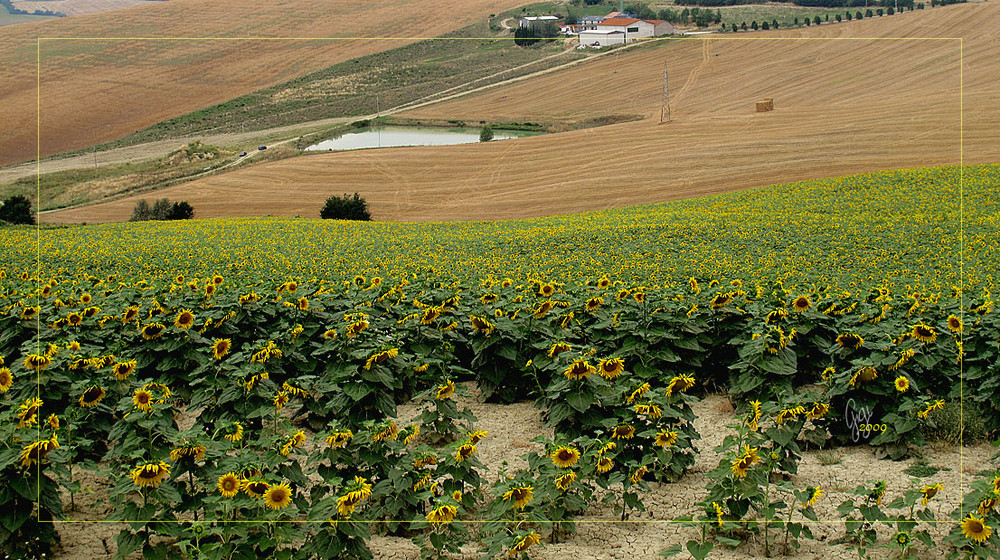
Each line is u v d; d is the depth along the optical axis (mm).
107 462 8656
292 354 10273
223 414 7785
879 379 8500
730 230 36312
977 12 116250
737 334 10547
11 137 98125
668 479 7812
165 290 14062
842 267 25953
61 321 11289
